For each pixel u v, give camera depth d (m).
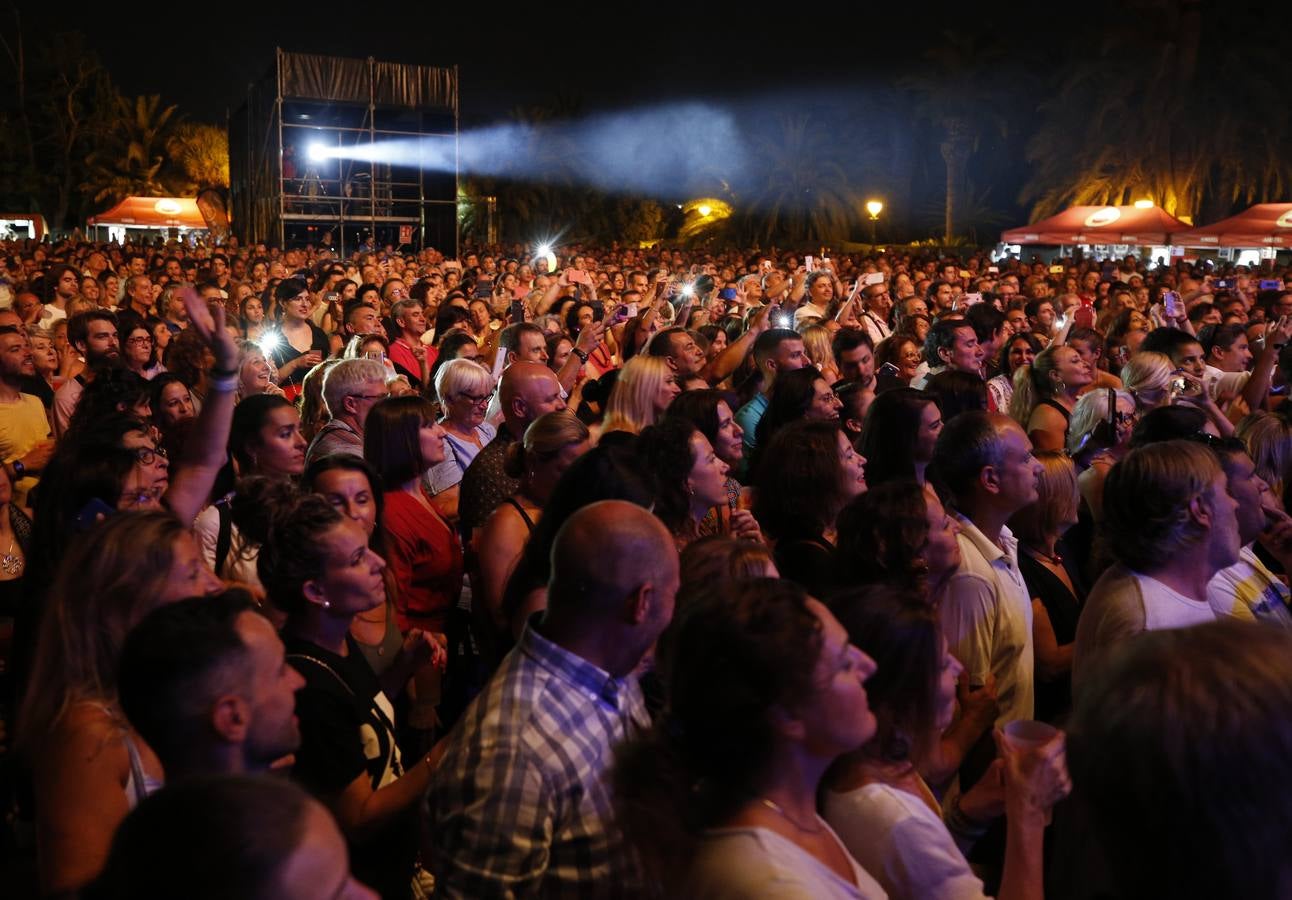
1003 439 3.54
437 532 4.23
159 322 8.27
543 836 2.13
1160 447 3.06
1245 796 1.17
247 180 31.33
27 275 18.17
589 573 2.24
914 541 3.00
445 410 5.50
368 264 17.17
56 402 6.24
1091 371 6.74
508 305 12.47
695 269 20.14
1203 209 41.69
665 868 1.67
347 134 28.23
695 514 3.71
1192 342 7.03
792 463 3.69
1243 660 1.24
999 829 3.04
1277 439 4.65
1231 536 3.03
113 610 2.29
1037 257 24.38
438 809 2.20
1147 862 1.24
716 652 1.67
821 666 1.65
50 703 2.23
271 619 2.94
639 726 2.21
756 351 6.18
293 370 7.67
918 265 26.62
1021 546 3.92
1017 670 3.32
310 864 1.17
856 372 6.74
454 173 29.31
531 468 3.76
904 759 2.17
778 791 1.69
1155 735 1.21
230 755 1.97
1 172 53.78
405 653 3.26
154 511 2.48
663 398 5.33
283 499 3.30
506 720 2.20
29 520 4.39
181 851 1.14
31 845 2.97
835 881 1.64
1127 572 3.09
